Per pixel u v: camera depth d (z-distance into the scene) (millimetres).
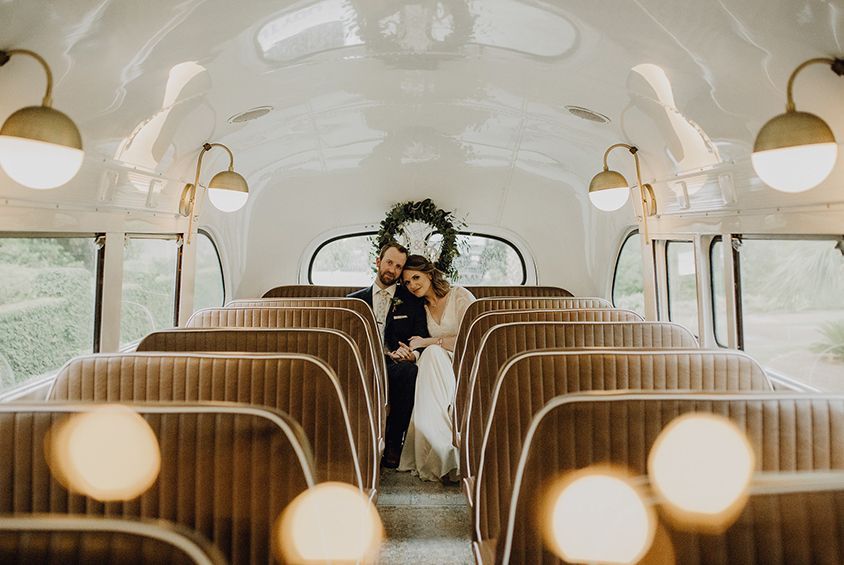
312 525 1445
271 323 3662
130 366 2098
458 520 3158
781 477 974
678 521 966
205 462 1451
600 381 2133
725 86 2578
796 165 1689
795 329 2930
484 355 2865
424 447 3756
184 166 4129
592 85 3494
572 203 6629
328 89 4102
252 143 4961
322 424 2084
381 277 4668
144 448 1459
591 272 6844
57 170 1674
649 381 2166
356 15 2848
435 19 2939
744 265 3400
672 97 3023
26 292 2721
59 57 2086
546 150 5633
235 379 2090
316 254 7242
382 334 4656
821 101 2166
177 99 3121
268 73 3420
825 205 2477
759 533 945
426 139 5773
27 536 840
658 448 1499
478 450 2744
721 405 1565
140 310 3939
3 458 1456
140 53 2414
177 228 4344
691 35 2363
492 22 2949
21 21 1788
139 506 1458
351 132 5402
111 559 830
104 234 3309
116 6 2020
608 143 4574
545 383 2125
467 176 6633
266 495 1440
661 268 4578
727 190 3324
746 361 2213
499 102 4473
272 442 1440
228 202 3680
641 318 3654
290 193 6645
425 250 6750
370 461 2693
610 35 2713
